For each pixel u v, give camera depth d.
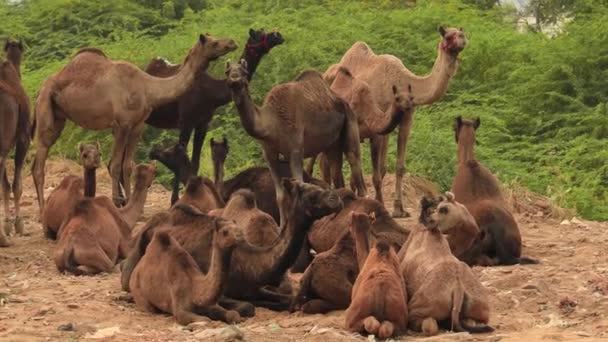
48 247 21.34
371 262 14.23
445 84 23.64
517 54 39.62
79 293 16.86
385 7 49.53
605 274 17.33
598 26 38.56
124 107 24.02
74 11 45.72
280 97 20.81
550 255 19.61
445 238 14.96
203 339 13.61
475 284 14.29
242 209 16.92
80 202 19.11
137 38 42.09
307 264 18.12
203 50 23.92
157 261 15.47
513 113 36.28
